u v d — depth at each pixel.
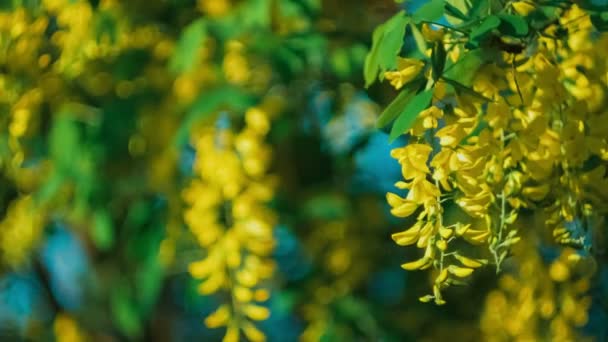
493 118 2.61
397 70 2.67
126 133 4.35
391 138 2.49
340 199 4.82
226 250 3.88
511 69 2.68
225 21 3.99
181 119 4.30
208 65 4.25
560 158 2.66
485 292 4.86
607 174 2.74
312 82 4.52
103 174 4.46
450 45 2.67
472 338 4.81
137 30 4.44
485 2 2.69
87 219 4.85
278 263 4.87
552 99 2.68
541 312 3.71
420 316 4.80
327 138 4.78
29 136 4.51
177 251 4.37
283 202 4.60
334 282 4.78
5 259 5.24
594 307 3.93
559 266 3.58
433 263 2.58
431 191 2.57
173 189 4.33
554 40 2.75
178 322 6.61
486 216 2.59
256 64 4.30
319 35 4.14
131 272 4.93
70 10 4.34
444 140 2.58
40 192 4.44
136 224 4.33
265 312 3.84
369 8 4.37
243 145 3.98
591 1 2.81
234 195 3.92
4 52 4.33
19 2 4.30
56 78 4.43
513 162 2.61
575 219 2.68
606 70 2.83
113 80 4.45
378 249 4.88
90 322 5.78
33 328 5.94
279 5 3.99
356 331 4.66
